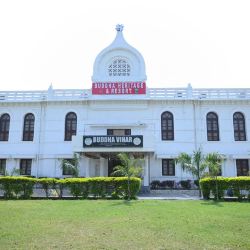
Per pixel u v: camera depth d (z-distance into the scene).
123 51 34.22
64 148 32.53
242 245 8.06
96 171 31.61
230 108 32.84
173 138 32.31
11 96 34.00
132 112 32.72
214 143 32.03
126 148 27.31
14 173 31.23
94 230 9.79
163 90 33.06
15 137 33.12
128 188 20.14
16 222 10.95
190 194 27.06
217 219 11.88
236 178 20.14
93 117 32.78
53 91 33.62
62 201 18.14
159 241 8.43
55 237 8.80
